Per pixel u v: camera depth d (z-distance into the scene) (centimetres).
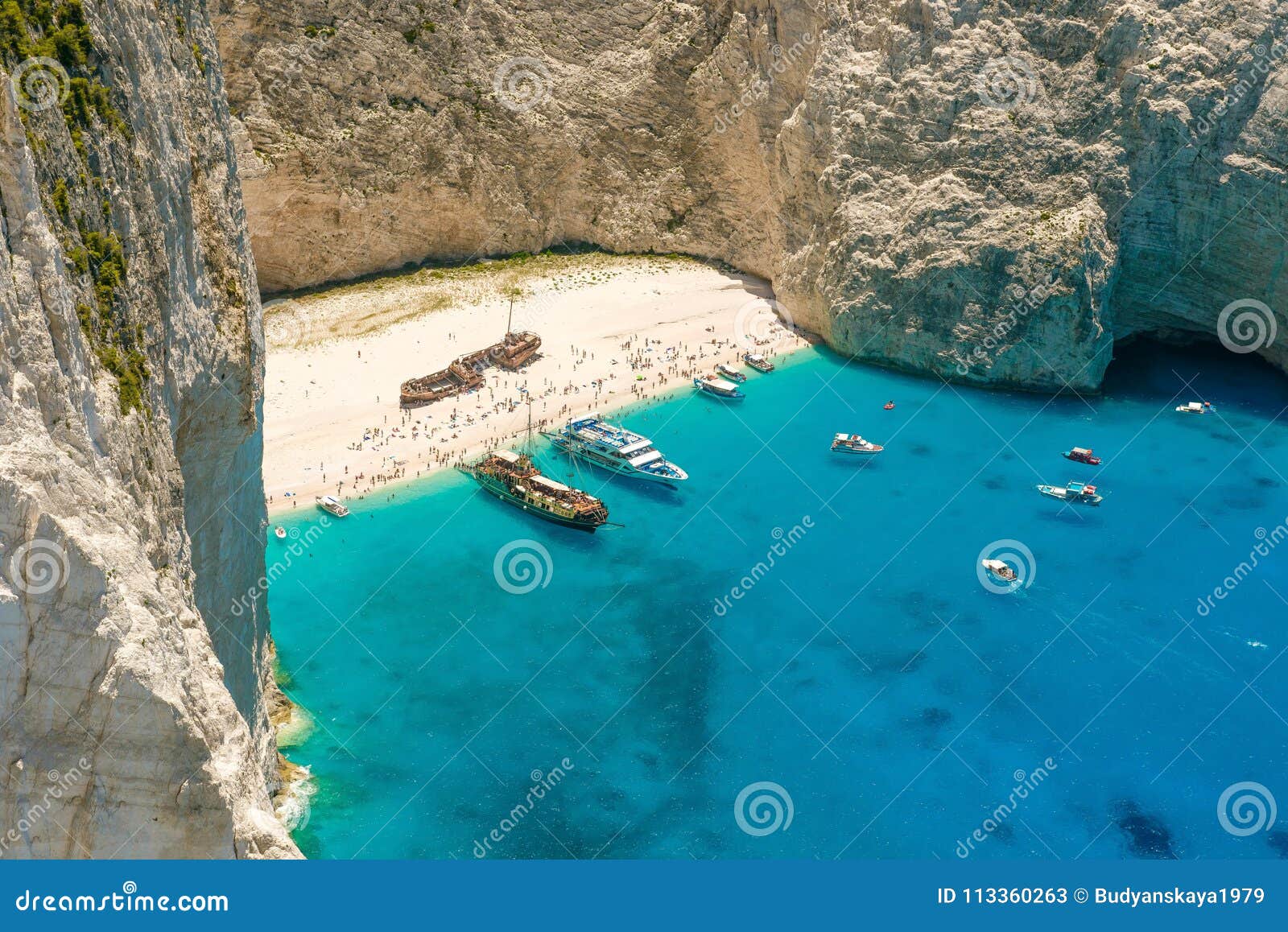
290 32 10812
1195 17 10275
